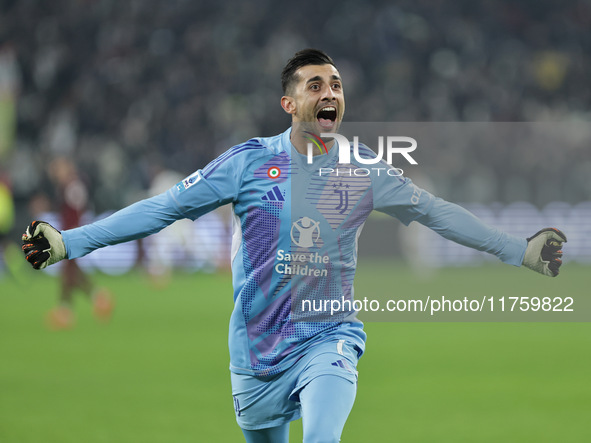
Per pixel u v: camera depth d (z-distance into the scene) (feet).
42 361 113.80
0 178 248.11
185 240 244.83
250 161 48.08
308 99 47.96
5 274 251.60
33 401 88.89
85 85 303.48
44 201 234.58
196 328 144.46
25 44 311.06
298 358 47.75
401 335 144.25
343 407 44.52
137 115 297.12
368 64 322.96
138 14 324.39
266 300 48.32
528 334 145.07
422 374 105.91
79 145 285.23
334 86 48.37
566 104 320.09
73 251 46.60
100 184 268.00
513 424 78.84
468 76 317.42
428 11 334.24
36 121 295.48
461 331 149.28
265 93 309.83
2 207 234.38
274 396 48.55
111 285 222.48
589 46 339.36
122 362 112.98
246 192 48.11
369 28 328.29
